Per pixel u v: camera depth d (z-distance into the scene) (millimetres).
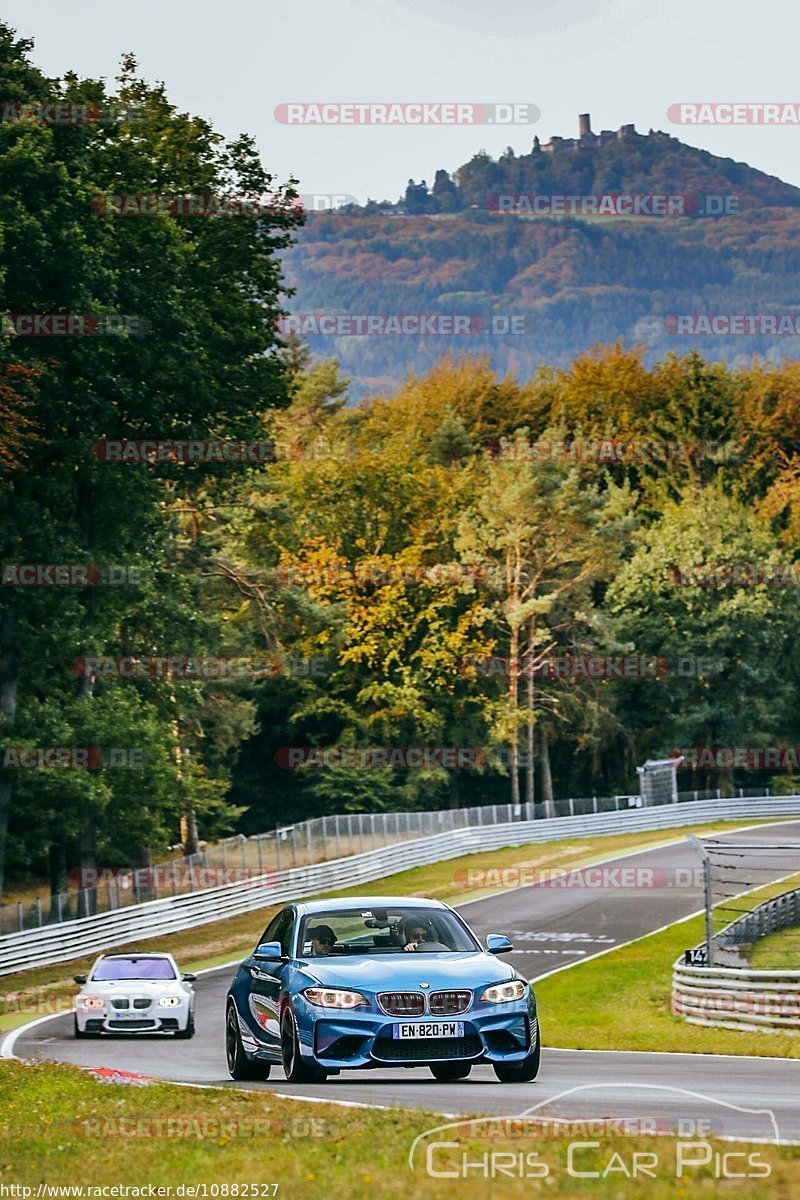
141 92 114125
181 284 108875
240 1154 25672
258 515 167000
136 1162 25656
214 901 119500
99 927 106750
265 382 112750
